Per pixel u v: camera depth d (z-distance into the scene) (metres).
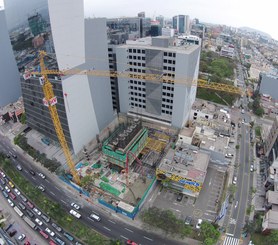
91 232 92.44
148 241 89.38
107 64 140.88
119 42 174.75
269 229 87.38
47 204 102.94
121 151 110.69
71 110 120.06
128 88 154.00
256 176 120.44
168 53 128.12
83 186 111.25
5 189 113.19
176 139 140.88
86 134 136.88
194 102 172.75
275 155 115.44
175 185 107.88
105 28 131.88
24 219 98.31
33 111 140.12
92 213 101.06
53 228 94.94
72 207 103.75
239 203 105.00
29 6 100.94
